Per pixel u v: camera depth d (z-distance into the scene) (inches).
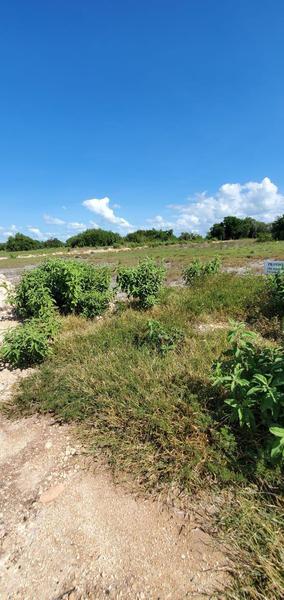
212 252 1072.8
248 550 71.7
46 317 222.7
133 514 84.6
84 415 122.5
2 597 68.6
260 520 75.0
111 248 2182.6
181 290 296.7
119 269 278.5
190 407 109.3
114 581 69.4
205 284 300.7
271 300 226.5
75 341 189.5
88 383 136.9
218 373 107.0
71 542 79.0
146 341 175.3
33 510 89.0
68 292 256.2
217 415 107.3
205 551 73.5
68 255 1488.7
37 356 178.5
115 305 279.9
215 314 231.0
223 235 2950.3
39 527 83.7
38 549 78.1
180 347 164.9
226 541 74.1
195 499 86.1
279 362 93.8
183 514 82.9
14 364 178.9
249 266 608.1
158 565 71.7
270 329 189.0
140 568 71.5
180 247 1798.7
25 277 279.4
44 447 112.9
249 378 102.3
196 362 139.3
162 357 155.5
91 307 257.6
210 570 69.6
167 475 92.8
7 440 119.5
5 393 152.3
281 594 61.4
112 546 76.9
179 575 69.4
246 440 97.4
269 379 89.4
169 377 130.0
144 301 258.8
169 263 770.2
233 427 102.3
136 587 67.9
